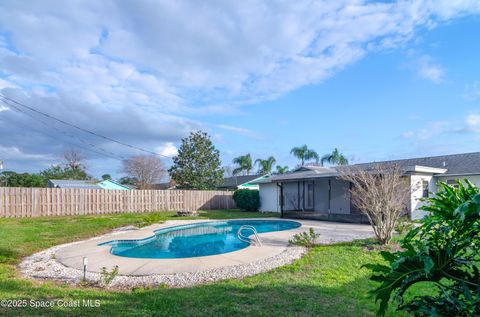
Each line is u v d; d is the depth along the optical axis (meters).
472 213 2.64
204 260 7.79
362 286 5.45
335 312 4.27
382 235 9.34
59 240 10.84
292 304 4.57
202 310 4.33
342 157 38.88
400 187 10.20
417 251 2.98
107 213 21.66
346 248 8.73
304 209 23.80
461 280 2.99
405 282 3.00
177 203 24.92
